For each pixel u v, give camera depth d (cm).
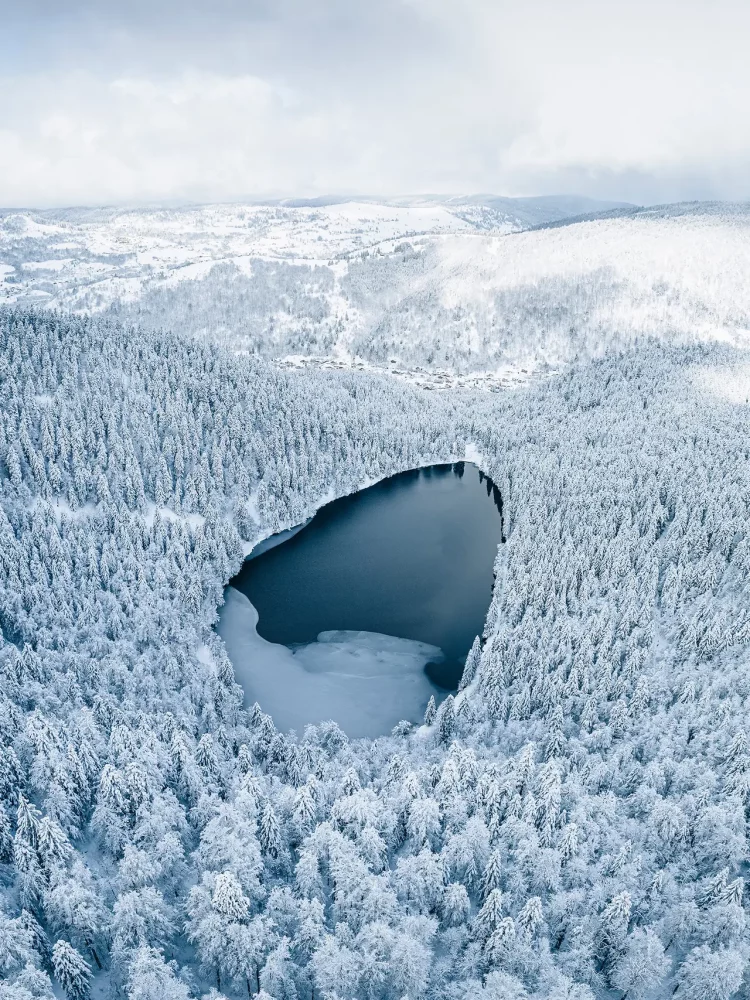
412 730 9950
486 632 12469
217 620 13012
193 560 13612
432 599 14112
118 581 11838
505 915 5625
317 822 6769
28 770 6850
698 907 5672
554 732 8238
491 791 6725
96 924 5238
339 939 5312
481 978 5291
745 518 12838
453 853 6162
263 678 11362
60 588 10950
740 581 11144
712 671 9319
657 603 11538
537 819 6575
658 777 7162
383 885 5759
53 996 4566
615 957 5272
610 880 5778
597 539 12988
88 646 9875
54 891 5188
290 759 8225
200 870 6047
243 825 6084
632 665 9531
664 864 6300
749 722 7762
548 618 11106
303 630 12938
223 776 7606
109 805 6481
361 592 14375
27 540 11862
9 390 14762
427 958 5094
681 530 13025
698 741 7812
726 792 6794
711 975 4822
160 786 6944
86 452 14512
